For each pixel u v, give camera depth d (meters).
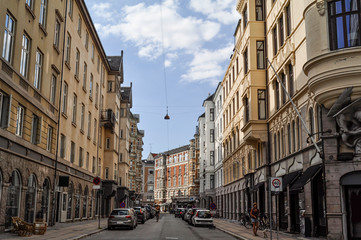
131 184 74.38
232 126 42.00
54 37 24.67
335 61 15.73
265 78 28.45
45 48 22.84
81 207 33.12
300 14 20.75
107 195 44.16
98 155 40.97
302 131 20.44
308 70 17.09
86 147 35.25
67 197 28.69
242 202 36.19
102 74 43.38
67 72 28.28
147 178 124.12
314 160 18.56
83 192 33.84
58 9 25.55
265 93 28.33
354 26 15.99
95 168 39.59
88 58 35.97
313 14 17.02
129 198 68.62
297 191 20.47
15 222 17.19
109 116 43.41
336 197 16.03
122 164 56.06
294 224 21.89
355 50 15.33
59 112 25.92
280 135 24.72
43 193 23.05
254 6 29.59
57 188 25.70
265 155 27.67
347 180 16.12
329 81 15.88
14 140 17.69
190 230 26.14
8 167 17.09
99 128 41.81
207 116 63.09
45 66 22.91
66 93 28.34
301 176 19.19
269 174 27.16
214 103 60.56
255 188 29.20
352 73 15.32
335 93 15.77
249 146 33.41
